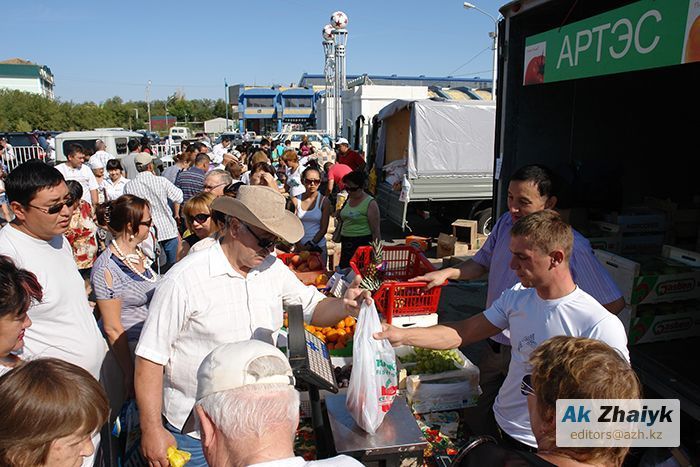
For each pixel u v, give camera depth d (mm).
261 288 2252
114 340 2709
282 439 1335
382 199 10484
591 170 4969
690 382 3143
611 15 3174
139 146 11047
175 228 6336
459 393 2793
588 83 5164
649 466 2367
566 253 1995
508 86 4703
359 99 22656
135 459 2504
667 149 6008
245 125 46188
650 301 3715
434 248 9016
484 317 2439
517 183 2781
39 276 2322
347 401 2139
